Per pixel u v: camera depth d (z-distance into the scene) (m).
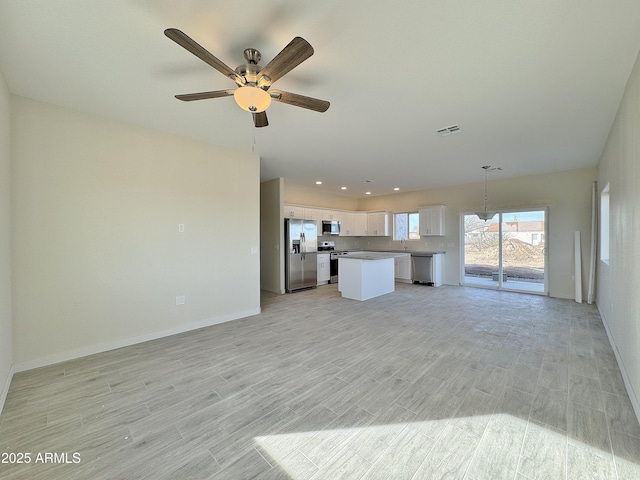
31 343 2.72
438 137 3.75
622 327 2.69
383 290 6.29
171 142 3.67
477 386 2.39
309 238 7.07
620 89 2.53
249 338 3.55
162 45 1.97
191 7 1.63
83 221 3.02
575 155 4.55
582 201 5.46
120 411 2.07
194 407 2.12
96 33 1.84
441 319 4.33
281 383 2.46
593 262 5.20
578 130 3.49
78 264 2.99
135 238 3.38
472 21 1.73
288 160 4.93
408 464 1.59
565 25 1.76
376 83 2.45
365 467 1.57
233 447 1.72
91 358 2.97
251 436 1.81
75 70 2.26
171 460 1.62
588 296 5.28
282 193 6.46
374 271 6.04
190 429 1.88
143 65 2.20
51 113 2.83
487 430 1.86
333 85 2.48
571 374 2.58
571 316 4.43
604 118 3.13
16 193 2.64
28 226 2.71
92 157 3.07
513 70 2.25
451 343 3.36
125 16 1.70
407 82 2.43
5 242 2.39
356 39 1.90
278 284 6.46
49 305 2.82
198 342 3.41
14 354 2.63
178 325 3.74
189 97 2.06
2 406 2.10
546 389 2.33
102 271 3.14
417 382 2.46
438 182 6.87
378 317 4.46
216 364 2.83
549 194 5.84
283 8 1.64
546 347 3.21
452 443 1.74
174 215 3.71
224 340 3.48
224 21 1.74
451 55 2.07
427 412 2.05
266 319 4.37
